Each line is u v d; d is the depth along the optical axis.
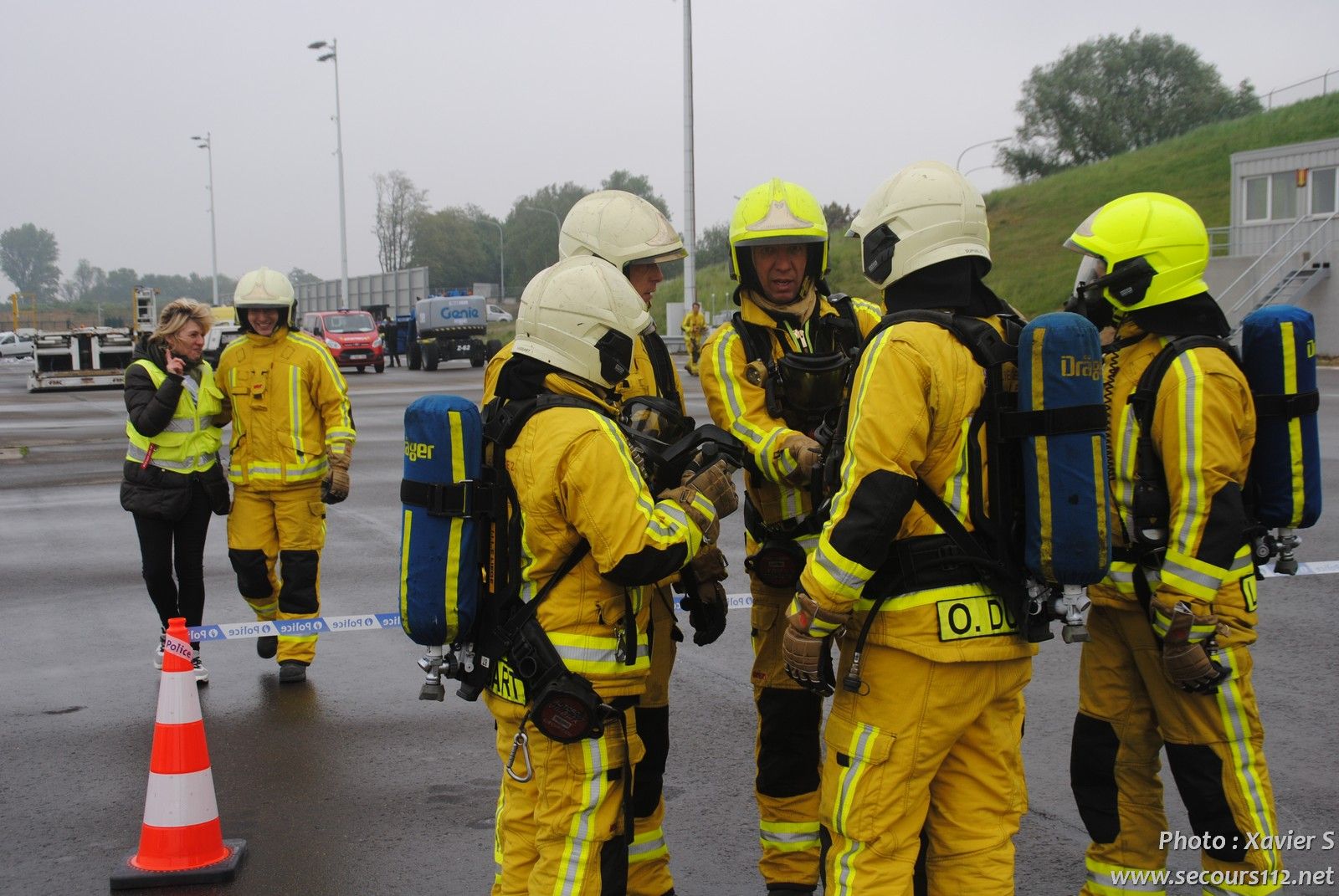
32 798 4.64
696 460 3.13
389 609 7.38
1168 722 3.27
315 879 3.95
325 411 5.99
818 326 3.71
